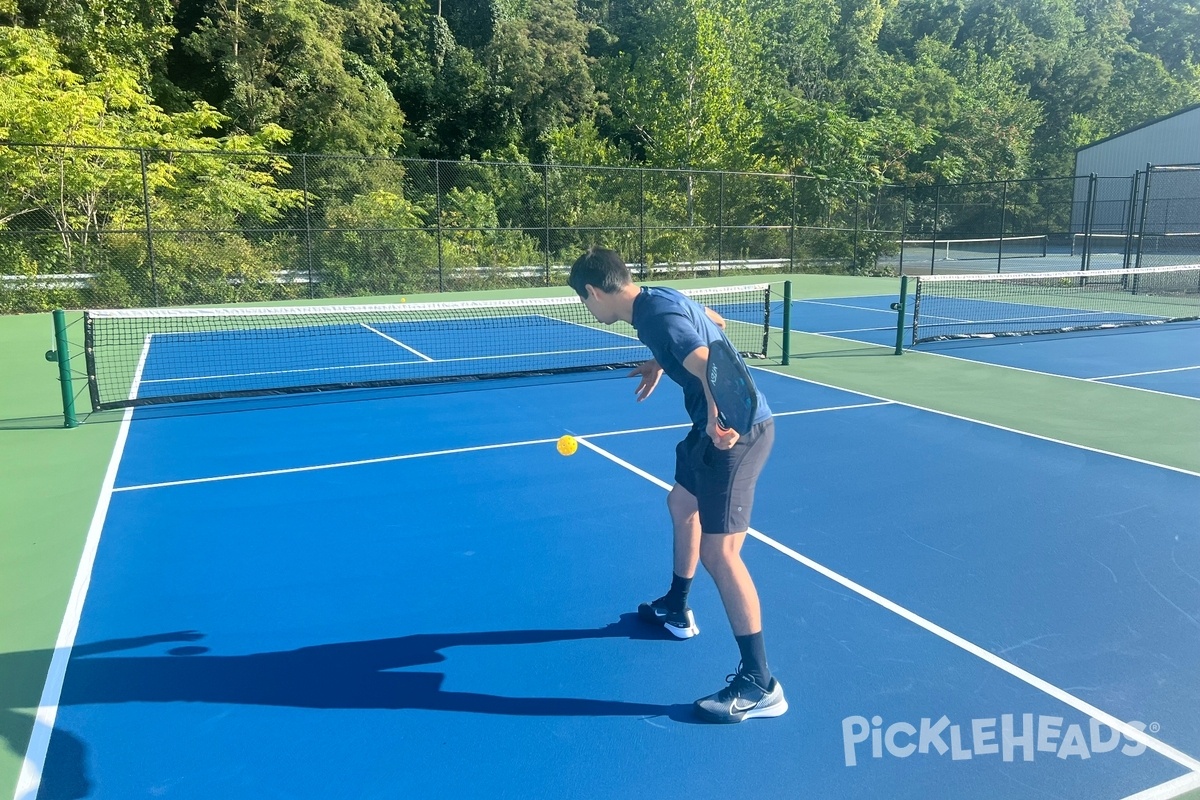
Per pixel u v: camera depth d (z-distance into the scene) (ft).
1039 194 139.44
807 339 42.78
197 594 13.38
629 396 28.89
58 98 59.88
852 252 88.89
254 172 70.18
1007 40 188.44
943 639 11.77
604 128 129.80
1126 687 10.53
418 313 54.24
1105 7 211.41
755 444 9.53
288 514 17.06
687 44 107.24
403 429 24.25
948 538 15.52
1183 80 190.39
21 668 11.12
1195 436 22.79
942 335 40.96
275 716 10.03
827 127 97.35
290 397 29.14
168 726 9.82
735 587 9.65
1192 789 8.66
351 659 11.35
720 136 101.60
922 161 147.64
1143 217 61.16
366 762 9.16
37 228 59.62
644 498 17.97
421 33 122.62
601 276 9.82
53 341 42.37
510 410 26.81
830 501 17.57
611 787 8.76
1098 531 15.83
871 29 169.37
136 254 58.90
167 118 72.43
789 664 11.14
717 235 81.41
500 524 16.44
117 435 23.72
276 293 63.10
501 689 10.61
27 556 14.94
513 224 76.69
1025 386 29.94
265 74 93.25
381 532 16.03
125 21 82.99
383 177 75.25
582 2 142.31
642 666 11.14
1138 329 44.50
